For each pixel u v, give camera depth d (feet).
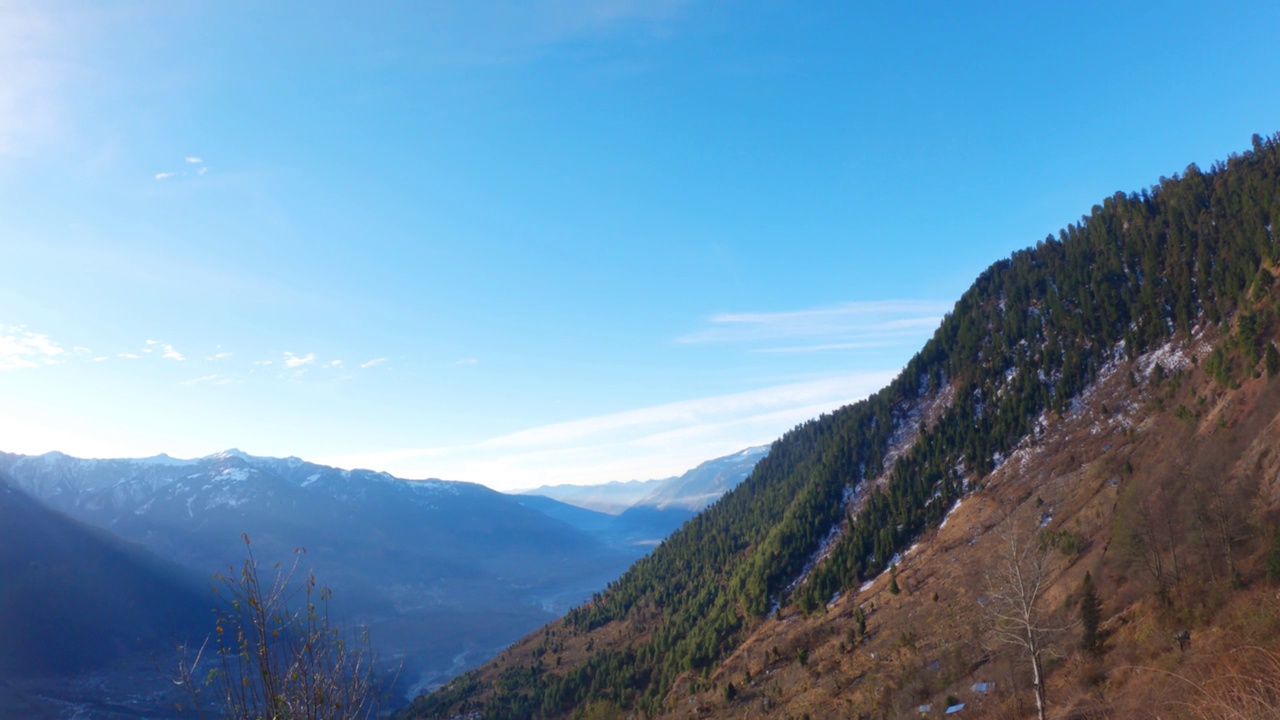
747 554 547.49
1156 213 499.92
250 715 38.52
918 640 268.41
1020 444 404.77
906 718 212.43
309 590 44.98
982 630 228.43
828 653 314.55
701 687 366.63
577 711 427.33
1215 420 266.36
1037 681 146.72
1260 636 124.47
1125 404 368.89
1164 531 198.59
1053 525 301.63
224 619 40.83
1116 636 188.03
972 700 200.34
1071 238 558.56
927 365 568.00
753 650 374.63
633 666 454.81
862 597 364.79
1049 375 444.55
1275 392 235.40
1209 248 418.31
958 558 327.26
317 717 39.96
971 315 568.41
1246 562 173.78
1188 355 361.30
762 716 285.84
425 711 516.73
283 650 41.24
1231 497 191.01
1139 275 459.32
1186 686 127.65
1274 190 411.34
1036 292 532.73
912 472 447.83
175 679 38.93
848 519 451.12
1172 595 183.32
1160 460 271.08
